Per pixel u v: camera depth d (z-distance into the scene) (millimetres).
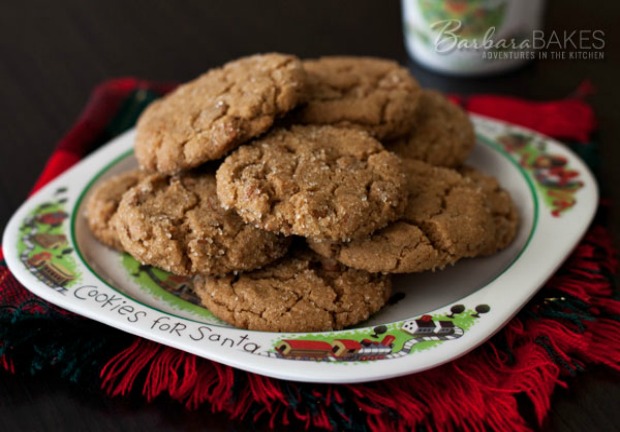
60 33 635
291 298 364
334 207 353
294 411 339
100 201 414
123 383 352
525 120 501
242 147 377
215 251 366
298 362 333
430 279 385
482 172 446
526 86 552
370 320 367
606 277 390
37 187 460
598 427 334
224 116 383
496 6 522
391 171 371
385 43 606
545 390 340
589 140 483
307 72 428
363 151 378
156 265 373
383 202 360
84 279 380
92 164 451
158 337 347
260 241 369
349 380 329
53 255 394
